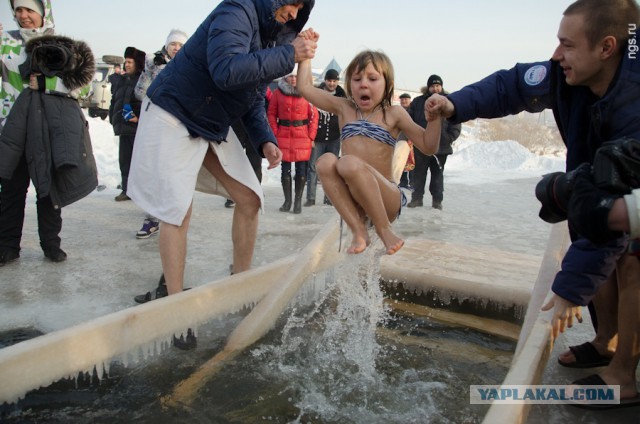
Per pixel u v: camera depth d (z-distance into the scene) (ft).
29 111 13.29
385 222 9.30
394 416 7.44
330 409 7.56
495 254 13.44
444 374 8.73
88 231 18.19
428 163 25.82
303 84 10.93
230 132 11.09
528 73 8.27
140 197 10.02
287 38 10.67
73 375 7.46
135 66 21.45
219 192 11.83
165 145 9.77
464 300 11.53
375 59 9.97
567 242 10.72
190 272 13.74
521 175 44.47
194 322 9.21
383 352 9.52
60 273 13.47
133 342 8.20
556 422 7.10
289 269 10.89
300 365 8.84
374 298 10.91
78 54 13.67
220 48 9.07
